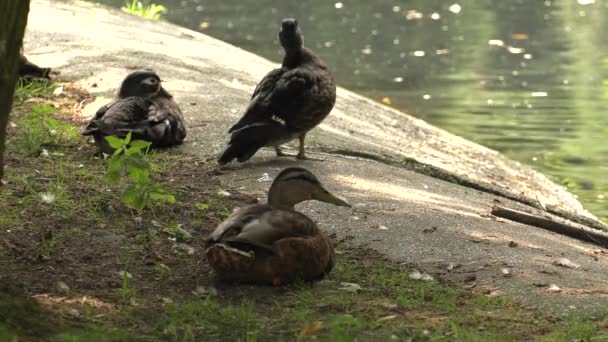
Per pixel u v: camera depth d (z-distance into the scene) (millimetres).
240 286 8359
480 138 18344
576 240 11117
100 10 22172
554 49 26812
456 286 8680
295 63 12203
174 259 9016
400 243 9648
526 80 23156
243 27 29547
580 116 19938
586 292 8602
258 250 8141
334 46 27094
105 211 10023
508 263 9273
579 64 24969
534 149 17766
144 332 7285
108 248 9141
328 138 13828
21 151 11852
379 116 17375
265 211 8305
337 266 8922
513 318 7938
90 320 7359
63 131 12508
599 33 28938
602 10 32625
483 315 7973
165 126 12141
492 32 29203
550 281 8867
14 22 7254
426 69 24281
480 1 34438
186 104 14438
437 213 10680
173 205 10312
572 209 14680
